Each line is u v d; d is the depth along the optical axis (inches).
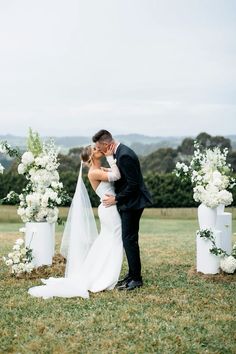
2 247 464.4
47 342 211.9
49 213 332.5
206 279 318.0
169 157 1927.9
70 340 214.5
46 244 334.0
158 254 414.3
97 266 301.0
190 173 346.9
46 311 254.2
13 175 1061.1
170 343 211.5
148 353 201.6
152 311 253.0
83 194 320.5
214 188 322.3
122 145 293.9
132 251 295.9
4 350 205.0
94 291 291.9
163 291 291.6
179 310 256.5
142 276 329.1
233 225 791.7
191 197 1079.6
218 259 326.6
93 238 318.7
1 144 347.6
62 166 1366.9
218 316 244.5
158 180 1095.6
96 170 301.0
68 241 327.6
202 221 331.6
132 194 290.8
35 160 341.4
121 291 290.8
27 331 225.5
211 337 217.8
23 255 323.0
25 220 335.6
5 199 339.6
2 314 248.8
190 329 227.5
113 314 248.5
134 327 229.6
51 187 363.3
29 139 350.9
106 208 300.8
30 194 340.5
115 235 303.0
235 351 203.0
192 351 203.0
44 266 334.0
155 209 1087.6
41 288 285.0
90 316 244.2
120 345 209.5
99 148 296.7
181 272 341.7
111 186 304.0
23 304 264.2
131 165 287.0
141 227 774.5
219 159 340.5
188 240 515.8
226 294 283.0
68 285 288.0
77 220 315.9
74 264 311.7
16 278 321.7
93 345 209.5
